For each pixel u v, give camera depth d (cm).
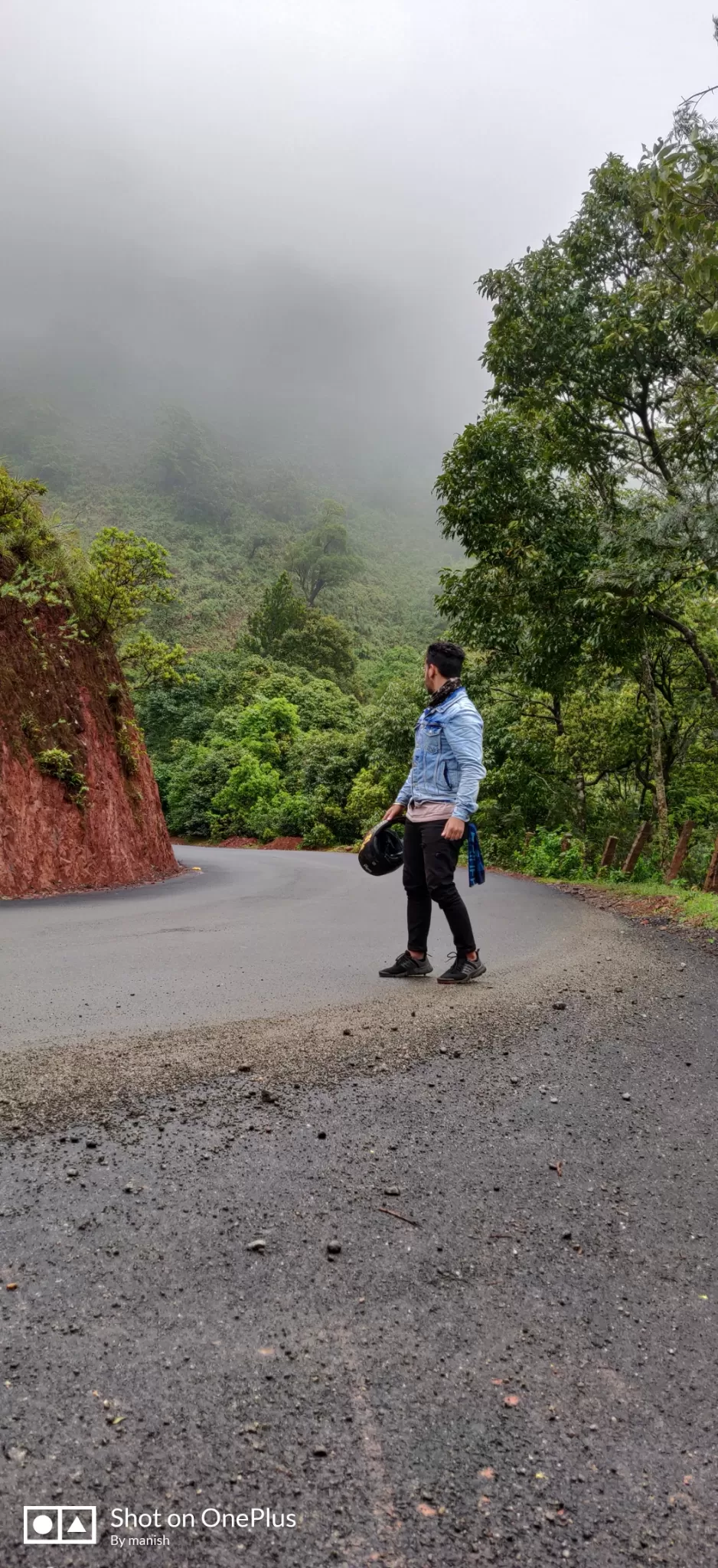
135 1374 129
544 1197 199
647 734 1800
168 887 1242
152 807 1599
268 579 13288
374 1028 337
